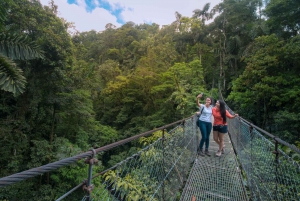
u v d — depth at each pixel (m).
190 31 25.48
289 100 9.16
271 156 2.07
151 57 21.72
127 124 18.45
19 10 7.25
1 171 7.23
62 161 0.79
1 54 4.00
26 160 8.32
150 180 1.85
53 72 8.24
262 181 2.36
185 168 3.40
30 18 7.61
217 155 4.17
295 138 8.32
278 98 9.20
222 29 23.09
